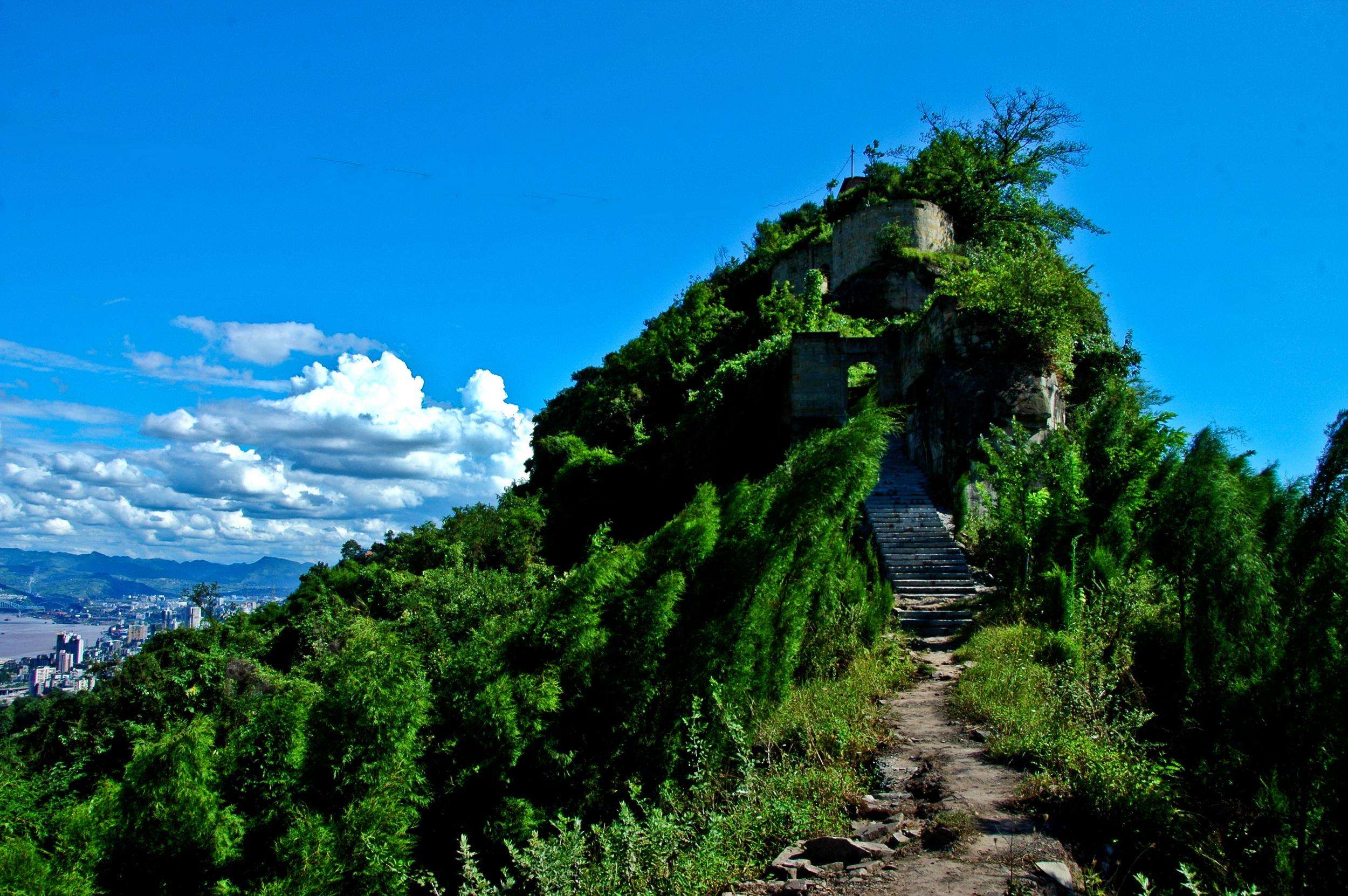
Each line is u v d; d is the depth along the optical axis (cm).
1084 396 2091
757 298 4125
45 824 448
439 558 2303
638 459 3009
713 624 718
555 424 4338
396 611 1727
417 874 487
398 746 488
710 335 3797
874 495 1825
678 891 425
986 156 3516
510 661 602
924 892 394
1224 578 531
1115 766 516
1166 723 644
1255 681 479
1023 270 1914
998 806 508
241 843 440
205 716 469
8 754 809
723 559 751
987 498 1558
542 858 449
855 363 2377
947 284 2116
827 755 643
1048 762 578
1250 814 468
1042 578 1178
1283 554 493
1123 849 464
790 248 3922
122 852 407
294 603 2392
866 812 529
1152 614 837
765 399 2519
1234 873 432
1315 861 428
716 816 485
